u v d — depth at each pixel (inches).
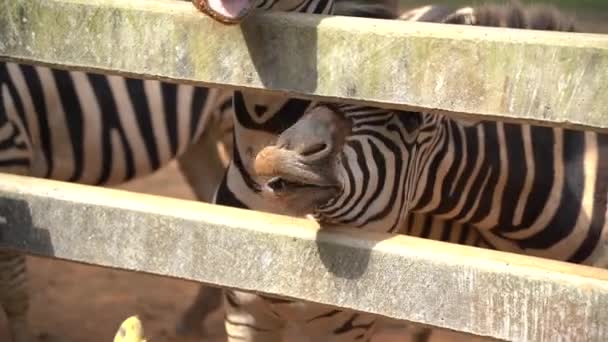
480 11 228.4
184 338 326.0
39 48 177.9
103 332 321.1
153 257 178.2
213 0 155.9
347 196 173.6
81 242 183.3
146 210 176.9
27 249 188.1
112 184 312.2
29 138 292.0
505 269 152.9
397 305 161.5
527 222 228.1
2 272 289.4
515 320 153.5
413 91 153.3
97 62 174.2
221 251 172.7
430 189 216.5
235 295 208.1
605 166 228.7
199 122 316.8
